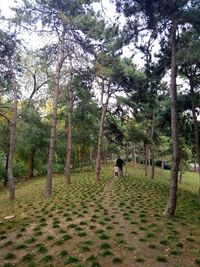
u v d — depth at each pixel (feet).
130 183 67.92
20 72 56.18
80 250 23.77
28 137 87.30
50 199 49.21
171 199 35.83
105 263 21.21
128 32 37.32
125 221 32.32
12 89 58.08
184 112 58.59
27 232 29.66
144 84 47.42
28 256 22.93
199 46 29.37
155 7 33.53
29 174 119.85
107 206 40.57
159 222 32.32
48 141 101.24
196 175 161.07
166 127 67.56
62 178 90.94
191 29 34.37
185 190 75.00
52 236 27.76
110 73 48.91
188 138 63.36
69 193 54.54
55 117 55.77
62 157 129.49
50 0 52.08
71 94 73.41
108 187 60.39
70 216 35.01
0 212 41.98
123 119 83.87
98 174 71.41
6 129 74.13
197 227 31.04
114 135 90.68
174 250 23.53
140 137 88.74
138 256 22.41
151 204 42.96
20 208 43.73
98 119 99.40
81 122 95.96
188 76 49.78
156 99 52.95
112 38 41.91
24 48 54.85
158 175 116.67
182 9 32.45
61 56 56.49
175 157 36.04
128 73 48.34
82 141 107.45
